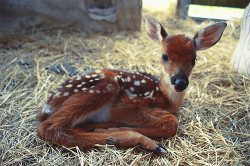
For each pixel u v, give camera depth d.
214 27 0.84
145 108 0.83
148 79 0.87
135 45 1.42
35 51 1.31
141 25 1.80
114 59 1.25
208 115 0.91
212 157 0.76
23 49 1.33
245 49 1.08
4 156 0.74
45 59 1.23
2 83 1.03
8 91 0.99
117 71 0.88
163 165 0.73
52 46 1.39
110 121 0.86
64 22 1.68
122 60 1.25
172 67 0.78
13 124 0.85
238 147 0.78
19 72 1.10
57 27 1.65
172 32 1.68
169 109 0.88
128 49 1.36
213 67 1.17
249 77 1.05
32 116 0.87
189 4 1.95
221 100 0.96
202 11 1.94
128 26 1.69
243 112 0.91
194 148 0.79
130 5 1.62
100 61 1.22
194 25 1.82
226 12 1.87
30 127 0.83
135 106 0.83
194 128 0.86
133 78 0.86
